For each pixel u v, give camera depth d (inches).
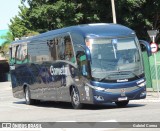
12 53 1187.3
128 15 1544.0
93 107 889.5
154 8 1576.0
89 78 804.0
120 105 880.9
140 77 824.3
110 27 839.7
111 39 818.2
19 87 1157.1
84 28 833.5
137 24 1584.6
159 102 948.6
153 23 1637.6
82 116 706.8
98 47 809.5
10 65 1200.8
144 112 705.6
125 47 824.9
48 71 970.1
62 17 1572.3
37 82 1039.0
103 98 799.7
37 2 1624.0
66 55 880.3
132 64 821.2
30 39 1065.5
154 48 1073.5
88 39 808.9
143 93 828.0
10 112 898.1
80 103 855.7
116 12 1537.9
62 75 904.9
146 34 1628.9
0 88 2348.7
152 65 1236.5
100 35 815.7
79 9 1572.3
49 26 1627.7
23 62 1111.6
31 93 1088.2
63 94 911.0
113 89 804.0
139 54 832.9
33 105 1085.1
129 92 811.4
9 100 1370.6
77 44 834.2
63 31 888.9
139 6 1505.9
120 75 808.9
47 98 993.5
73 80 860.0
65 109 888.9
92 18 1546.5
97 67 802.2
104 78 800.9
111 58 810.8
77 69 839.7
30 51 1066.7
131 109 782.5
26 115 804.0
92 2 1545.3
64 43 885.2
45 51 979.3
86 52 794.8
